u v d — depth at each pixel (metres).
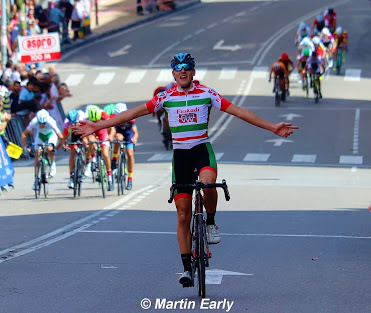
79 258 25.81
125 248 27.78
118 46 127.31
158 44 128.00
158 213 37.59
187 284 19.83
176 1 161.12
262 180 52.91
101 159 44.12
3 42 80.19
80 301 19.97
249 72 110.06
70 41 126.31
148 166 61.91
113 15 148.75
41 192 47.66
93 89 103.88
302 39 100.94
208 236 21.02
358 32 133.38
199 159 20.48
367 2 162.25
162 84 105.56
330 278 22.62
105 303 19.75
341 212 38.06
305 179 53.56
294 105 90.50
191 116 20.38
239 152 68.75
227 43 127.00
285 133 20.06
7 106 49.88
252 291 21.02
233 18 148.38
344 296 20.41
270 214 37.28
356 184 51.03
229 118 87.38
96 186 49.84
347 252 26.98
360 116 84.25
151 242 29.11
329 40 108.12
